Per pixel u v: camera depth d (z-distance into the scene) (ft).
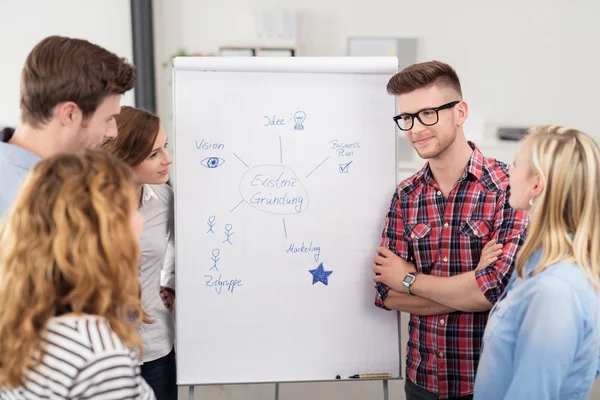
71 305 3.61
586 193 4.42
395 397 10.31
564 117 18.30
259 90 6.73
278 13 17.48
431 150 6.12
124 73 5.20
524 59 18.07
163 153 6.56
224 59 6.69
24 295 3.55
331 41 18.04
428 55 18.10
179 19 17.81
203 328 6.73
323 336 6.84
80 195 3.61
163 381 6.89
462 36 17.99
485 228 6.14
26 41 17.40
